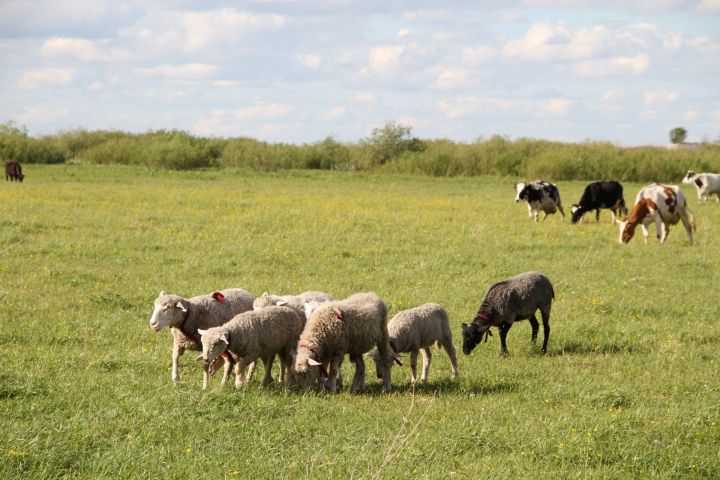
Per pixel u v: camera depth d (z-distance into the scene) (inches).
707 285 744.3
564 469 321.1
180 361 479.8
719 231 1182.3
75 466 306.7
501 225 1147.9
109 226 1016.2
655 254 919.7
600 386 432.8
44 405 369.1
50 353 466.9
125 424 347.9
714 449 345.1
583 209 1229.1
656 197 1010.7
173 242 895.1
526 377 467.2
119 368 449.7
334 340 426.6
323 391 426.3
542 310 534.0
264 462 317.4
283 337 442.3
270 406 381.4
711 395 420.8
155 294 637.9
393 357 444.8
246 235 962.1
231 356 426.9
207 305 453.7
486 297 518.6
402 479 303.3
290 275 735.7
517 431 359.9
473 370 487.2
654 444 345.4
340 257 838.5
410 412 392.8
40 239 894.4
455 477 307.0
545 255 886.4
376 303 444.1
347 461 320.5
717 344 542.3
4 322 543.2
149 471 302.2
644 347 532.4
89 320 557.3
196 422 355.6
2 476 291.0
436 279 731.4
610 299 665.0
